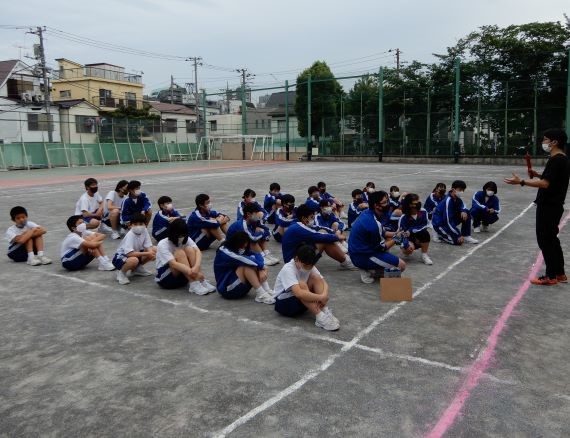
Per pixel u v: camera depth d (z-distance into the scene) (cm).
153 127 4081
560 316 481
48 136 3588
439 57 3312
